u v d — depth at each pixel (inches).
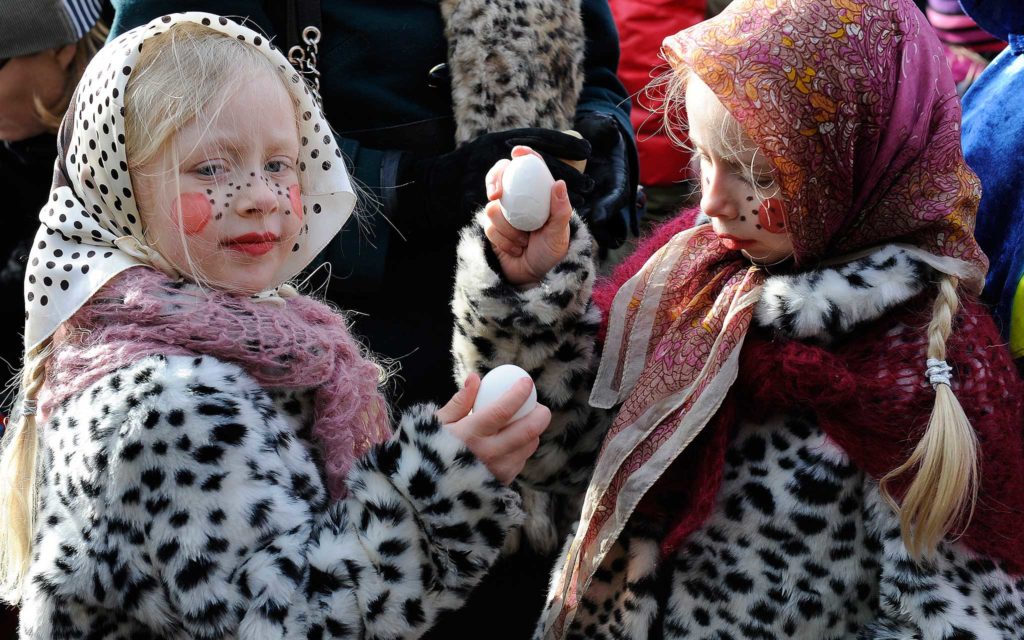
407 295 84.7
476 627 82.6
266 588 48.5
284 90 59.4
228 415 51.0
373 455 54.3
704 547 61.9
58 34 87.3
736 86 57.6
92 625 51.6
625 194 88.0
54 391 55.1
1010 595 56.2
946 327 57.3
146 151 55.1
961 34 117.0
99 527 49.8
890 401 57.7
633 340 66.1
